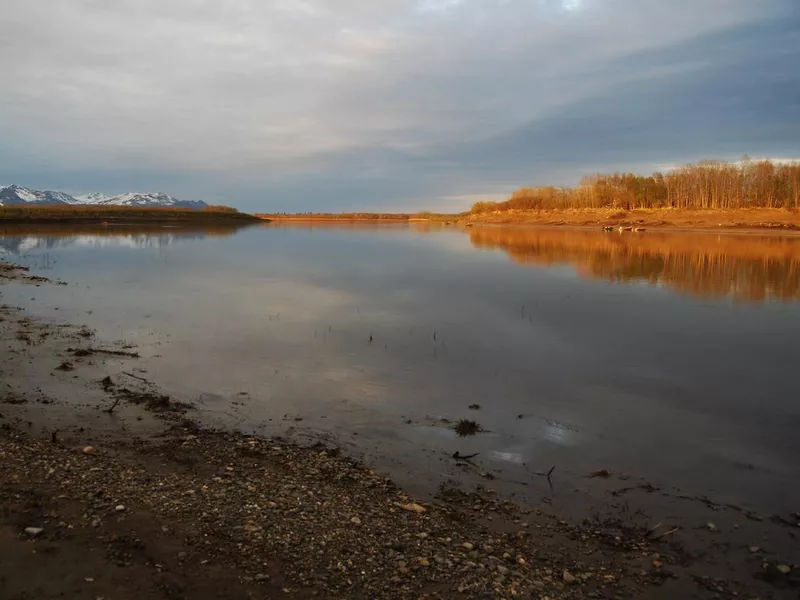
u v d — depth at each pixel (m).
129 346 16.58
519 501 8.48
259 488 8.20
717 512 8.24
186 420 11.03
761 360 16.00
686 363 15.76
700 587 6.54
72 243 60.66
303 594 5.79
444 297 26.47
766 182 112.31
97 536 6.44
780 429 11.30
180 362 15.13
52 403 11.55
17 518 6.66
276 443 10.15
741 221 95.69
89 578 5.62
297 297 26.23
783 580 6.70
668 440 10.77
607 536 7.57
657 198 134.25
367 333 18.91
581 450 10.30
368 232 103.75
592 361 15.86
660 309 23.58
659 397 13.07
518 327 20.03
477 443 10.50
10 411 10.95
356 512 7.72
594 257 47.16
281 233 97.00
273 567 6.20
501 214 176.50
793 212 95.38
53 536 6.34
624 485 9.04
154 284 30.12
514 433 10.99
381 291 28.25
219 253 51.09
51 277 32.25
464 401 12.67
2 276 30.95
